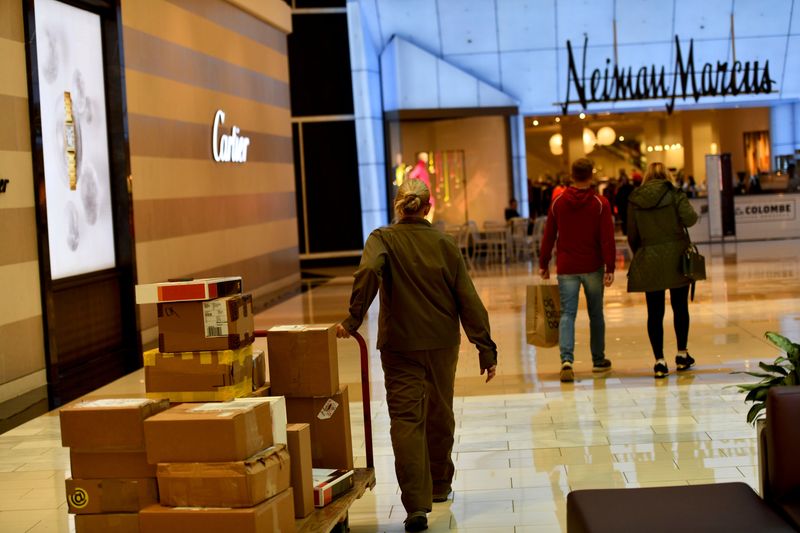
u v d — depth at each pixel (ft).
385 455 19.16
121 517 11.55
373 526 15.02
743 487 11.74
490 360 14.69
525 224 69.10
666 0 76.64
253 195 53.11
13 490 18.11
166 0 40.60
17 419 24.67
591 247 24.86
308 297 51.62
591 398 22.98
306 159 77.00
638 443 18.79
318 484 13.26
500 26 77.00
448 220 82.38
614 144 113.39
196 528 10.92
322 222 77.41
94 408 11.53
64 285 31.14
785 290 41.06
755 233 73.97
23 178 28.68
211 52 46.60
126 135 35.65
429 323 14.43
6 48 28.02
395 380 14.61
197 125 44.09
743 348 28.22
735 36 78.43
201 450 11.03
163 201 39.42
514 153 80.48
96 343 34.01
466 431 20.59
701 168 107.96
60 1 31.89
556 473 17.19
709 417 20.47
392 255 14.55
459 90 78.33
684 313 25.25
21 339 28.19
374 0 76.13
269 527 11.14
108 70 35.27
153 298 12.87
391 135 78.74
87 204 33.55
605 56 78.89
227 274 47.73
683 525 10.51
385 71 79.51
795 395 11.30
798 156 82.89
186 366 12.79
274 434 11.87
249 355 13.53
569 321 25.04
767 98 80.33
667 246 24.21
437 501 15.94
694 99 77.97
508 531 14.44
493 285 51.75
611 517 10.85
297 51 76.28
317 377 13.98
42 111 30.50
